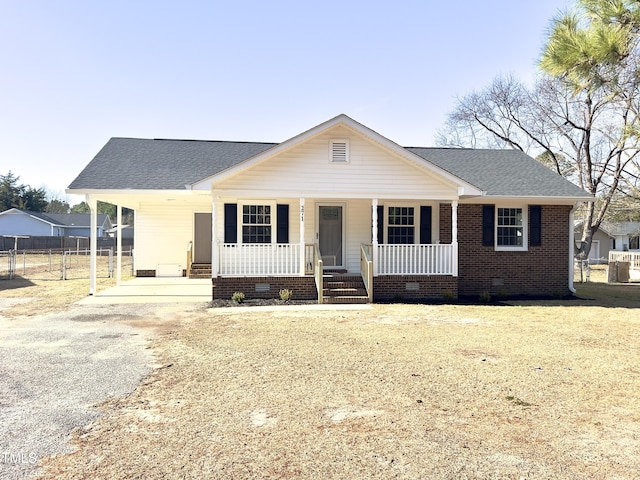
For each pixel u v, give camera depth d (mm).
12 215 62031
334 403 5602
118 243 18125
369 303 13984
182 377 6605
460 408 5477
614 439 4680
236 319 11164
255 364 7270
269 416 5191
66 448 4402
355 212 16234
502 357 7781
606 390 6156
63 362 7395
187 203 20578
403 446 4473
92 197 15016
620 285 21484
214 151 18828
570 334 9711
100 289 16891
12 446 4445
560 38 8438
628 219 45344
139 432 4758
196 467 4047
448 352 8070
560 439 4672
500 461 4199
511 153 20234
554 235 16797
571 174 35188
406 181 14742
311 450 4375
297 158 14383
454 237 15047
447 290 14922
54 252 47344
